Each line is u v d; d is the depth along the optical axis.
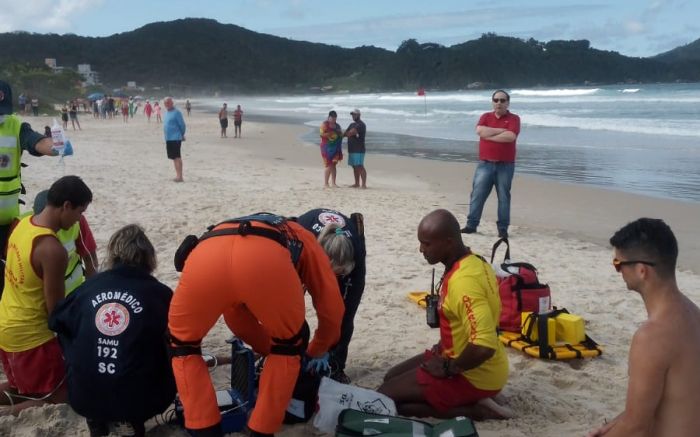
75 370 3.77
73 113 35.16
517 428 4.04
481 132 9.16
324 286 3.65
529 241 9.16
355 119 13.94
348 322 4.45
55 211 4.21
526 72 191.38
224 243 3.25
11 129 4.97
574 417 4.20
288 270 3.27
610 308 6.31
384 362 5.11
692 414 2.49
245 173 16.47
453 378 4.09
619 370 4.93
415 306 6.39
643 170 15.97
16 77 83.75
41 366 4.27
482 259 4.07
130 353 3.71
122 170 16.34
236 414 3.94
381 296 6.68
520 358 5.13
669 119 30.92
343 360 4.57
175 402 4.10
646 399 2.51
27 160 17.62
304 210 11.22
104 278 3.85
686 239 9.19
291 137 30.09
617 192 13.06
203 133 33.09
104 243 8.69
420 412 4.24
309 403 4.13
